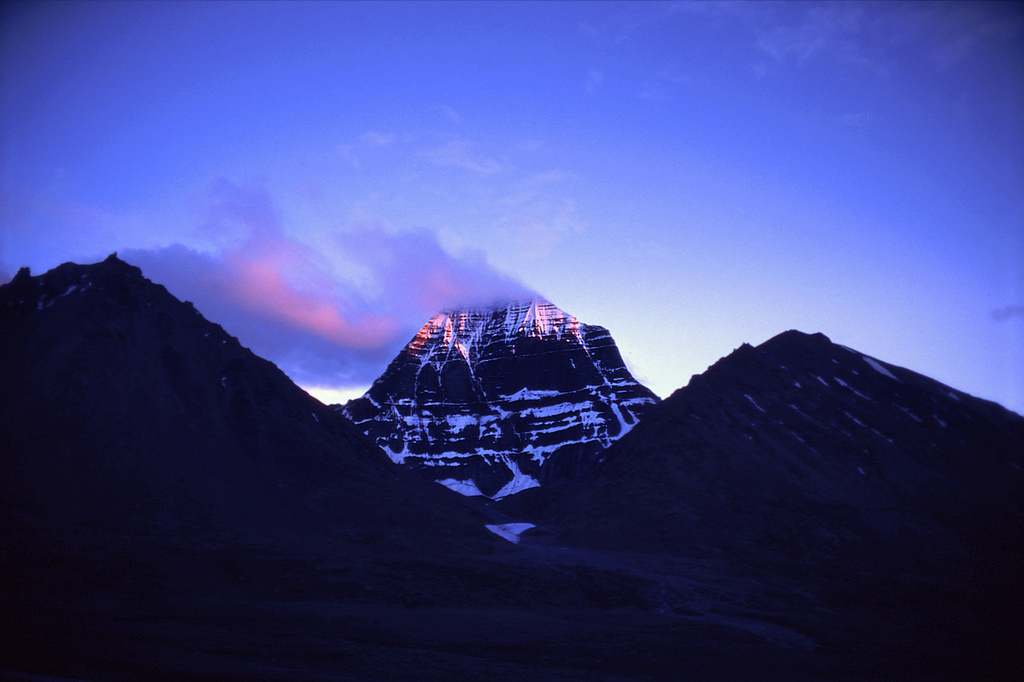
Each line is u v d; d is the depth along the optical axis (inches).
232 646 1979.6
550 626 2498.8
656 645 2345.0
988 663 2482.8
